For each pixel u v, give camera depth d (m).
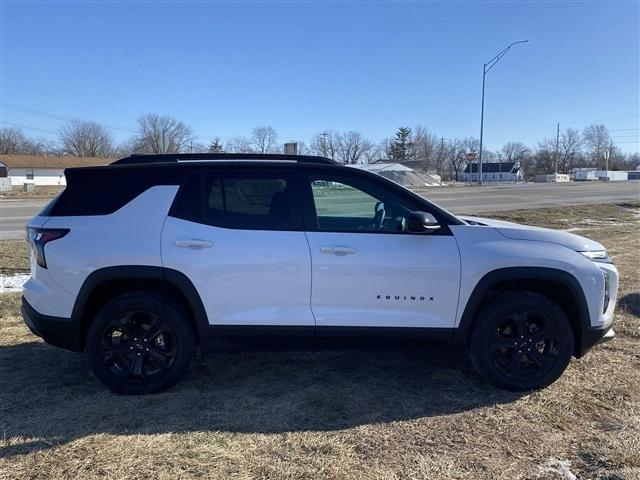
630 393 4.19
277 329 4.02
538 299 4.13
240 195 4.11
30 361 4.83
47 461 3.17
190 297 3.99
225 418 3.73
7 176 82.62
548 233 4.32
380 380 4.41
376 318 4.04
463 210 21.97
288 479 3.01
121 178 4.14
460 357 4.95
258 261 3.98
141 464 3.14
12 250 10.77
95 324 4.03
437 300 4.07
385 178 4.22
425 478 3.03
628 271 8.94
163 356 4.14
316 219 4.11
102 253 3.96
